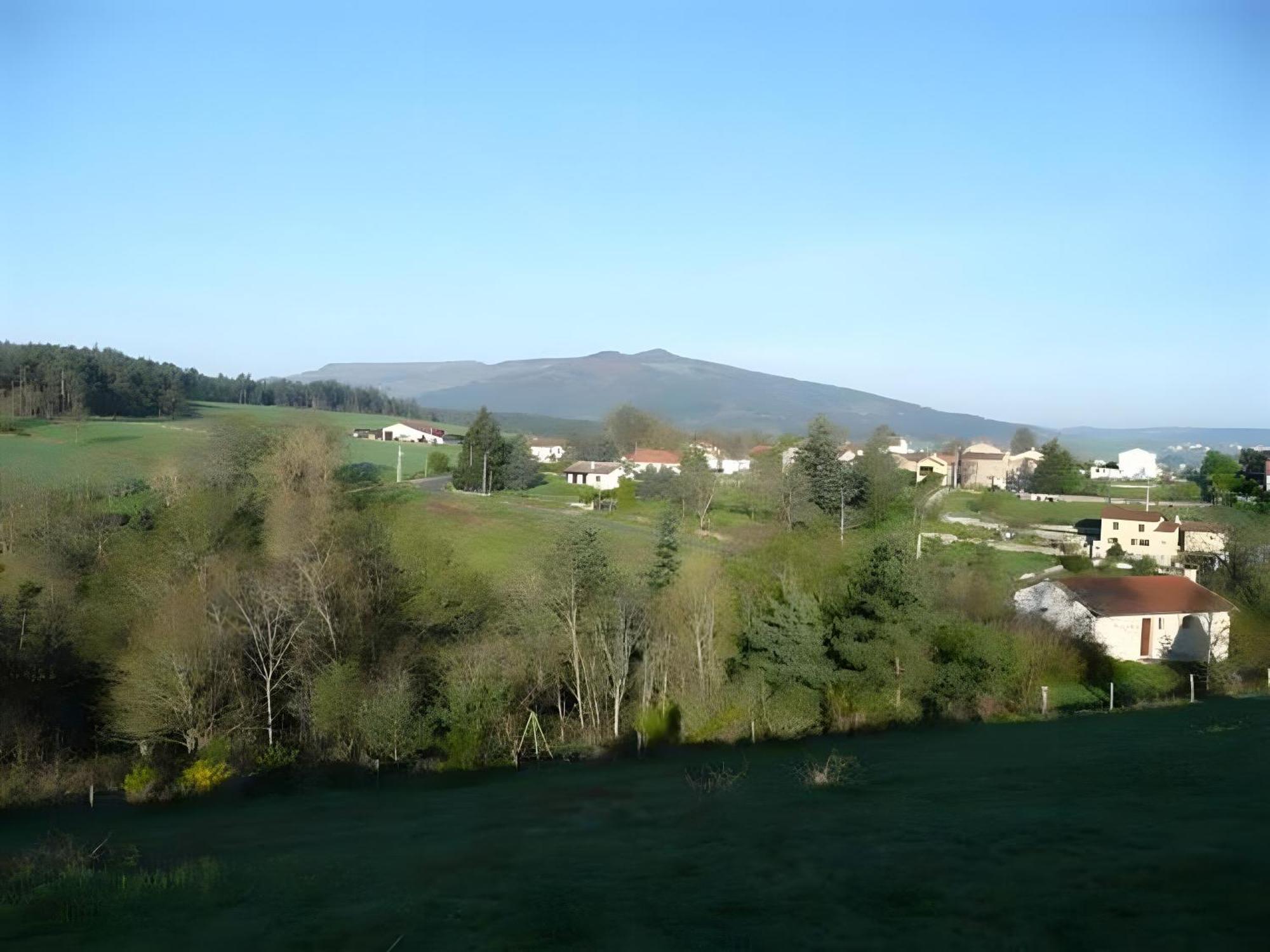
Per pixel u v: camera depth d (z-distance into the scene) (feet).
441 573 140.67
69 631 127.95
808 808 52.90
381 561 136.26
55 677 122.01
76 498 180.04
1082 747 71.56
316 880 41.88
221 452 191.62
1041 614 146.41
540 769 88.63
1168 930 27.96
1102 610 146.41
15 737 101.65
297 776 88.22
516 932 32.37
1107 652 138.92
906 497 247.29
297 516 161.48
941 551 179.22
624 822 53.78
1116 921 29.12
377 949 31.40
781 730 99.81
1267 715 83.92
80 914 37.55
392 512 200.85
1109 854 36.58
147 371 346.33
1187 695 119.96
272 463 185.57
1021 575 183.11
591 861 42.96
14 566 152.56
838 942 29.48
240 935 33.65
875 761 73.51
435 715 94.79
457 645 123.03
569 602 116.37
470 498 252.01
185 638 105.60
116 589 136.87
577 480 338.34
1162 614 149.48
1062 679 128.26
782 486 225.76
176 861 49.49
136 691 102.58
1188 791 49.19
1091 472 437.99
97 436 265.13
